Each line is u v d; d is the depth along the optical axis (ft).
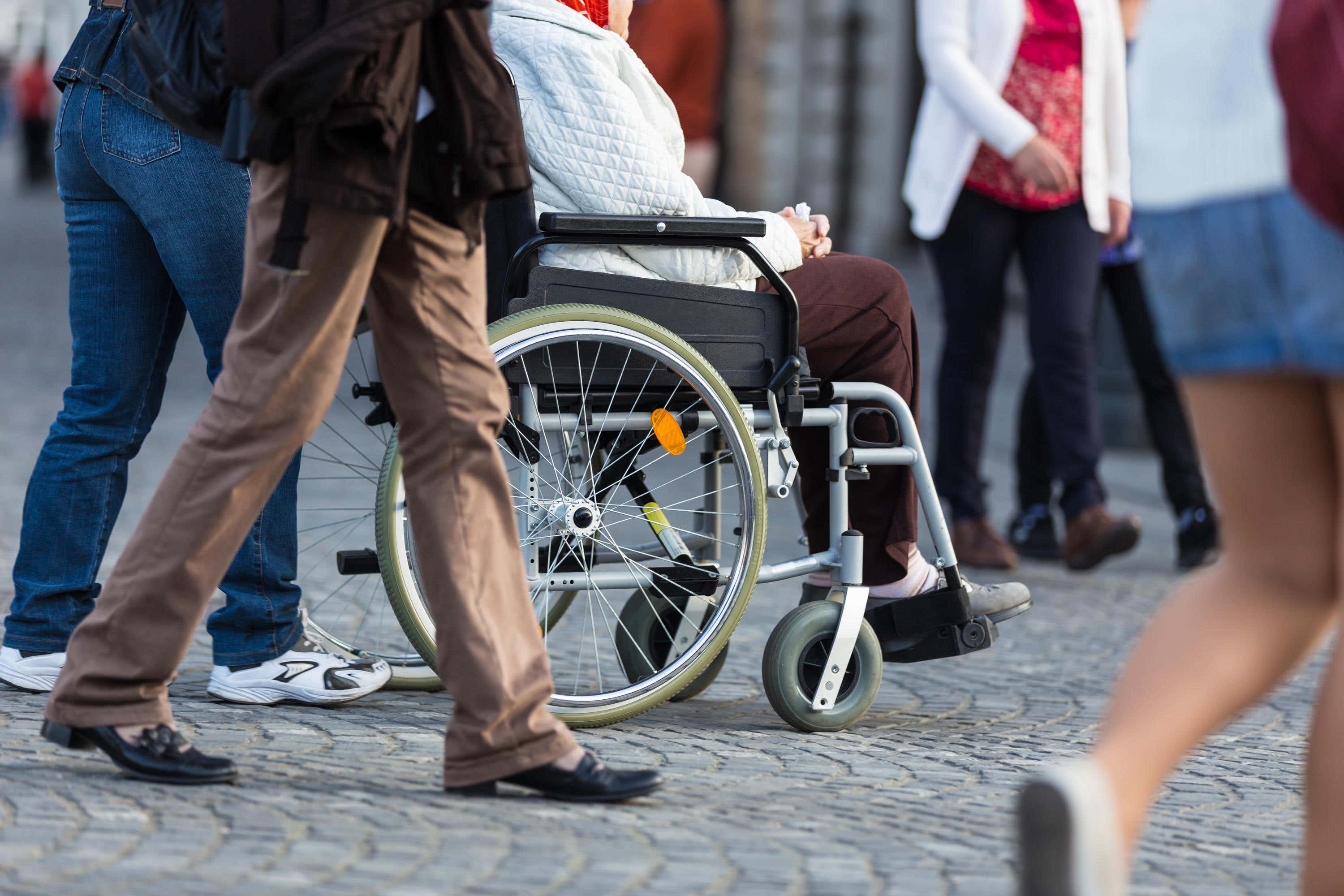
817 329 26.61
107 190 25.79
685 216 25.43
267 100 18.24
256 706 26.05
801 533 48.26
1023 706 28.76
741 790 21.94
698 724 26.40
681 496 49.49
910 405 27.40
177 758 20.61
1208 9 14.90
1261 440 14.85
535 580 25.41
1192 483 45.24
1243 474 14.99
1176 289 14.94
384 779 21.50
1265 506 15.01
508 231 25.44
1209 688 14.75
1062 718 27.89
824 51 154.40
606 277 25.23
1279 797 22.67
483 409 20.24
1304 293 14.07
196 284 25.17
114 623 20.27
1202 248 14.65
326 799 20.31
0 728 23.43
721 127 158.30
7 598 34.01
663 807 20.72
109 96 25.22
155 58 20.26
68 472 26.14
